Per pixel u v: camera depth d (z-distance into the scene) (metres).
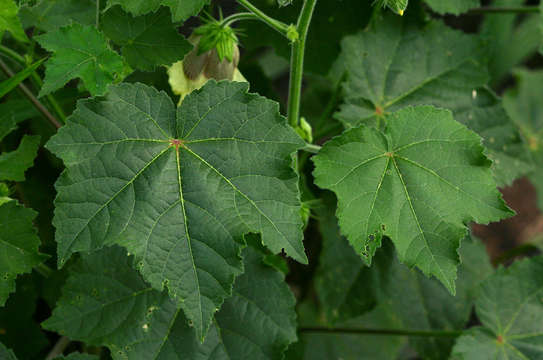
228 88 0.75
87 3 0.89
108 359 0.86
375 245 0.77
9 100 0.90
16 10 0.78
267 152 0.74
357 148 0.78
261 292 0.84
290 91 0.84
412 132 0.79
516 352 0.94
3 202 0.78
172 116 0.75
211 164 0.75
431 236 0.78
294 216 0.74
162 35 0.81
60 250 0.72
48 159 0.94
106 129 0.74
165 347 0.82
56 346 0.86
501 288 0.95
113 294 0.82
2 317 0.90
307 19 0.80
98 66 0.77
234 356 0.83
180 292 0.73
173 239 0.74
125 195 0.74
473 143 0.78
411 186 0.78
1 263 0.76
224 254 0.74
